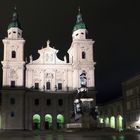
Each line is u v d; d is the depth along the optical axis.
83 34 106.50
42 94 103.06
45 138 38.66
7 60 100.75
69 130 65.44
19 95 99.38
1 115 97.44
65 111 103.19
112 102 118.75
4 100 98.25
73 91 103.25
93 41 105.56
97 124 69.12
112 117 118.81
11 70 100.75
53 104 103.19
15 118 97.69
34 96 102.69
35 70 105.25
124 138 36.16
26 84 104.12
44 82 104.81
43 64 105.56
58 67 106.38
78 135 47.91
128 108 101.81
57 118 103.12
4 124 96.75
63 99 104.12
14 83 100.31
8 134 58.84
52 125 101.81
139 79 92.94
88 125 67.81
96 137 40.00
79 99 71.19
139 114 92.38
